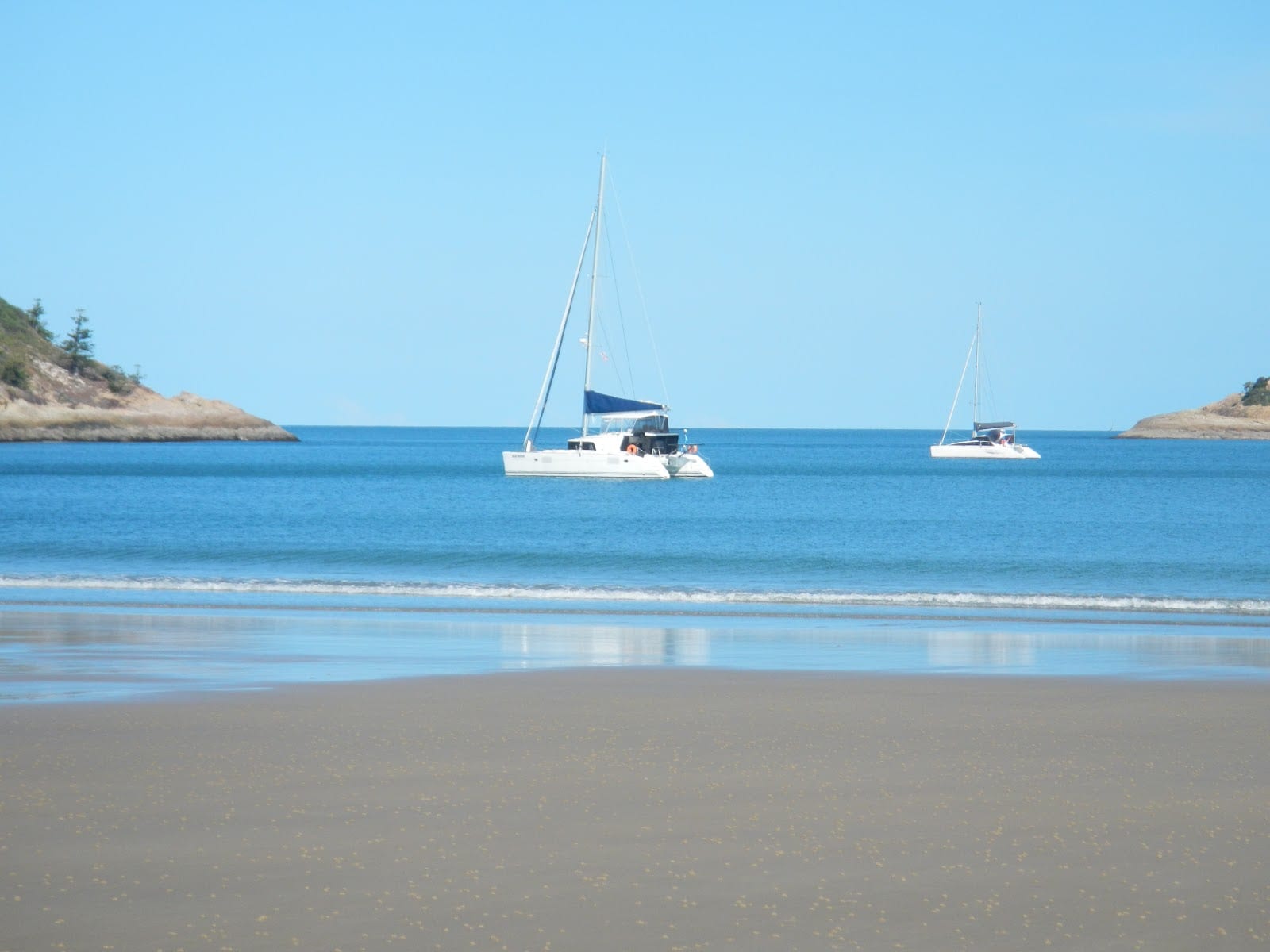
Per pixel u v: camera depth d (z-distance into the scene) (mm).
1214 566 59781
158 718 22406
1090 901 13195
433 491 126125
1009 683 26953
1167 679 27688
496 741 20641
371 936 12094
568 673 28141
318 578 51531
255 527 82812
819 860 14445
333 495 120625
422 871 13953
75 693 25031
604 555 64125
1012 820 16109
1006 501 118875
